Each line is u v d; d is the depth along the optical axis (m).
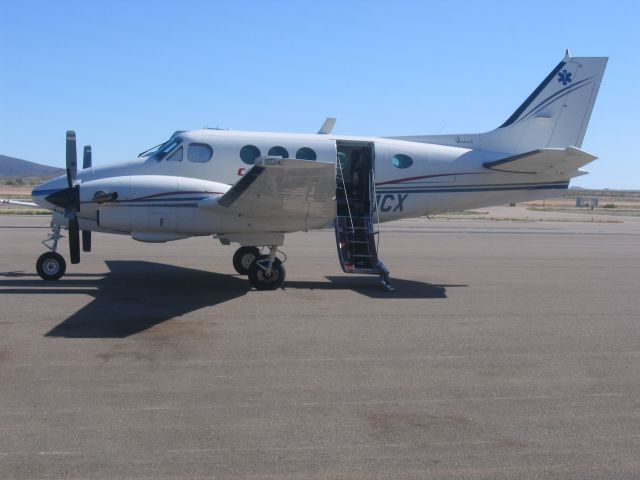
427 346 7.67
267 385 6.09
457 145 14.40
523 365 6.96
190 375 6.32
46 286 11.36
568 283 13.16
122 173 12.41
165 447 4.65
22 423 5.02
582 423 5.29
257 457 4.52
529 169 14.05
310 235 24.42
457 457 4.59
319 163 9.59
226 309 9.55
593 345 7.88
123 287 11.39
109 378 6.15
